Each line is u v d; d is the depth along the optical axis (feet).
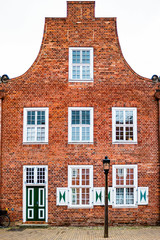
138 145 53.06
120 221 51.60
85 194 52.06
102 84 53.93
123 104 53.72
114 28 55.36
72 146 52.70
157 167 52.80
